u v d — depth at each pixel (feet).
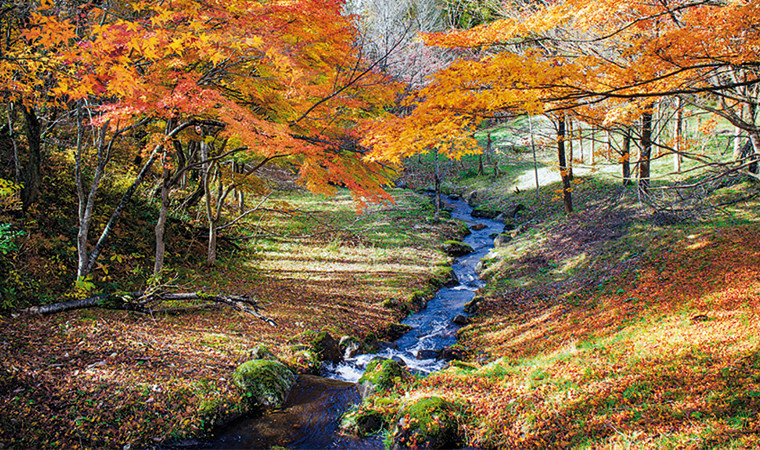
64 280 30.99
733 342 20.85
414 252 65.67
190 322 33.04
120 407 21.16
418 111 20.90
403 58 82.12
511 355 30.99
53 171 41.22
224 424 23.15
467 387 25.39
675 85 20.68
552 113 26.27
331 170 29.60
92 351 24.88
